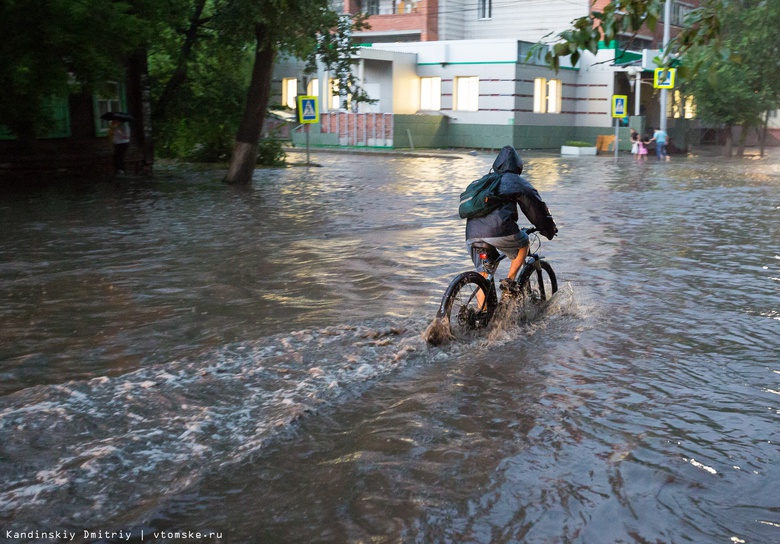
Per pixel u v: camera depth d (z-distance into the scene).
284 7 18.88
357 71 42.28
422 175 24.77
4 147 19.41
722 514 3.48
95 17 16.77
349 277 8.86
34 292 8.08
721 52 5.25
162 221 13.39
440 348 6.01
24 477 3.76
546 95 43.19
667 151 42.91
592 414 4.70
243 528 3.33
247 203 16.31
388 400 4.89
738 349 6.16
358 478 3.79
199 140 28.12
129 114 22.34
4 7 16.22
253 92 20.59
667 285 8.57
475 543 3.22
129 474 3.80
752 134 53.25
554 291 7.58
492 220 6.47
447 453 4.09
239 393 4.93
